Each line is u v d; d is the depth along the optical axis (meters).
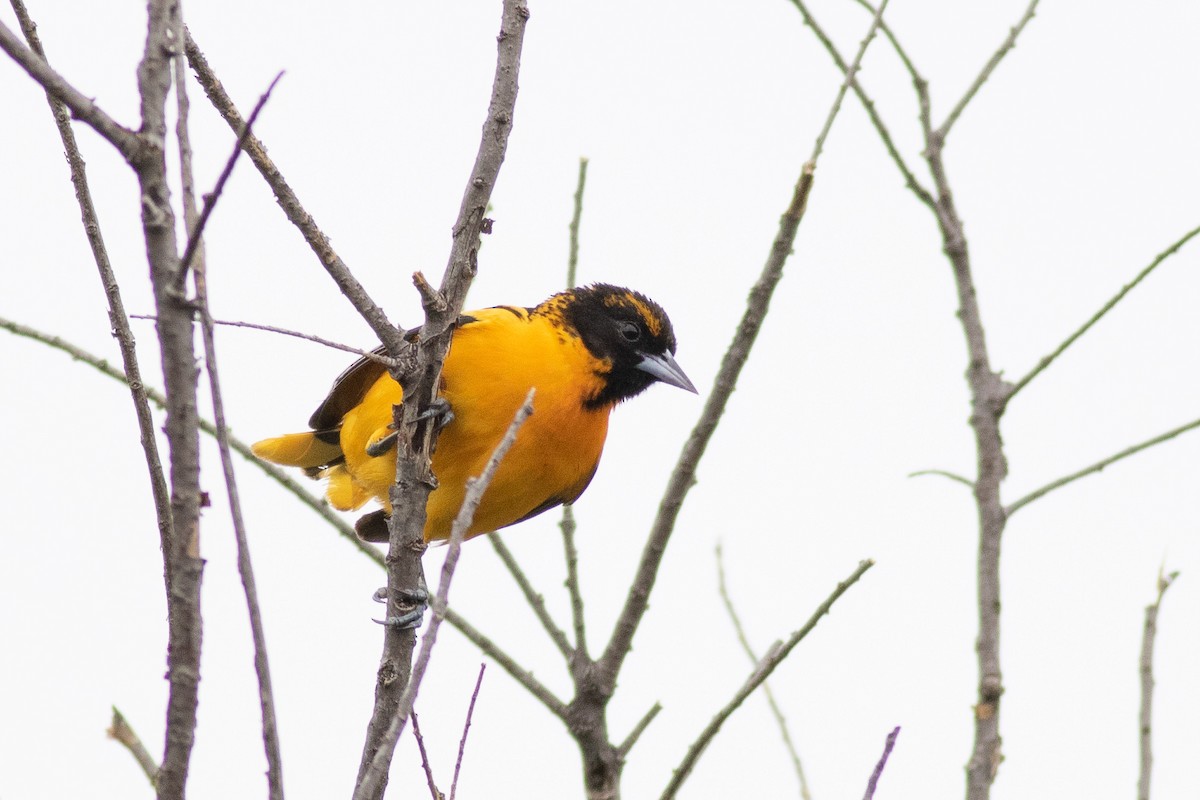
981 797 8.47
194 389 5.80
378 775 5.75
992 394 9.72
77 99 5.54
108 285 7.04
